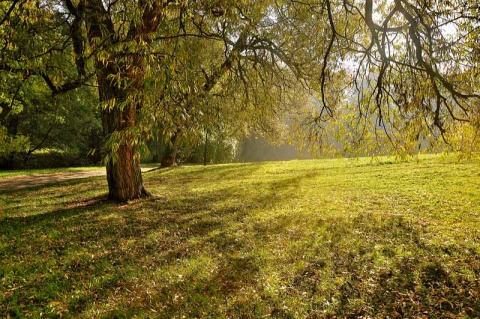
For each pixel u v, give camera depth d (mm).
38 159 32375
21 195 14742
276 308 5238
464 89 5668
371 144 6246
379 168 16562
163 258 7191
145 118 3729
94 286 6059
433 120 5699
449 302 5004
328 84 7609
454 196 10172
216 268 6660
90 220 9547
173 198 12312
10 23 6965
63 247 7715
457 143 5754
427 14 5699
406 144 5922
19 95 17812
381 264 6293
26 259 7055
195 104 4398
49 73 8227
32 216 10250
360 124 6332
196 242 8008
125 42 4277
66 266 6781
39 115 29391
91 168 28391
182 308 5379
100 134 36719
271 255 7102
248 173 18922
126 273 6531
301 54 11156
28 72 9039
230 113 13203
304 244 7523
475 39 5613
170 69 3949
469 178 12305
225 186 14945
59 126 31125
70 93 22797
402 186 12312
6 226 9258
